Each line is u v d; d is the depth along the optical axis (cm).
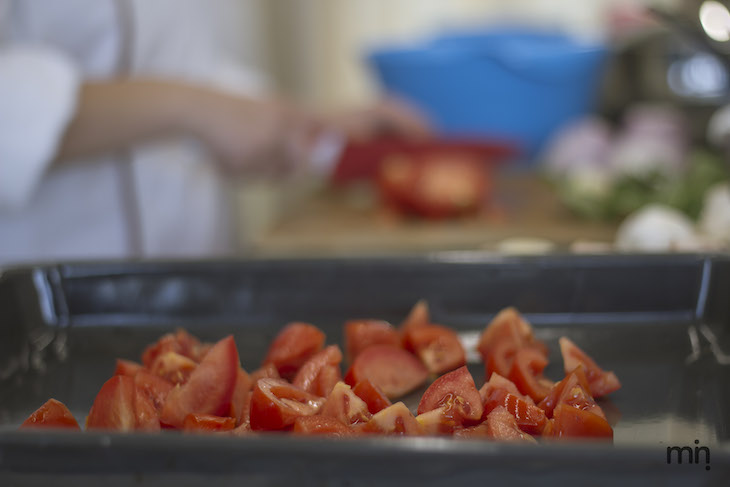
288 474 43
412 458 42
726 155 128
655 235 101
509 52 207
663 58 184
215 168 176
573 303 68
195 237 169
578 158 179
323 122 155
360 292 69
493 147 159
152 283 68
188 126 126
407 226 141
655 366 62
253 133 133
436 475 42
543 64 205
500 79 209
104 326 68
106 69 142
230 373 56
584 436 52
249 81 189
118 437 43
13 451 43
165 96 123
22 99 104
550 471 42
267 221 291
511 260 68
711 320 66
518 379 58
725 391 59
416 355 63
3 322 64
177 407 55
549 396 56
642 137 170
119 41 141
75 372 63
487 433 52
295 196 290
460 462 42
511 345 62
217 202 187
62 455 43
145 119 120
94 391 61
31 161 106
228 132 129
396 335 65
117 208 141
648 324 66
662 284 66
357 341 64
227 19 231
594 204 137
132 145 123
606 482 42
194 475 43
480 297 68
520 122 214
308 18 287
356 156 161
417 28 284
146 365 61
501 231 135
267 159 143
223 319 69
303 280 69
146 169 150
